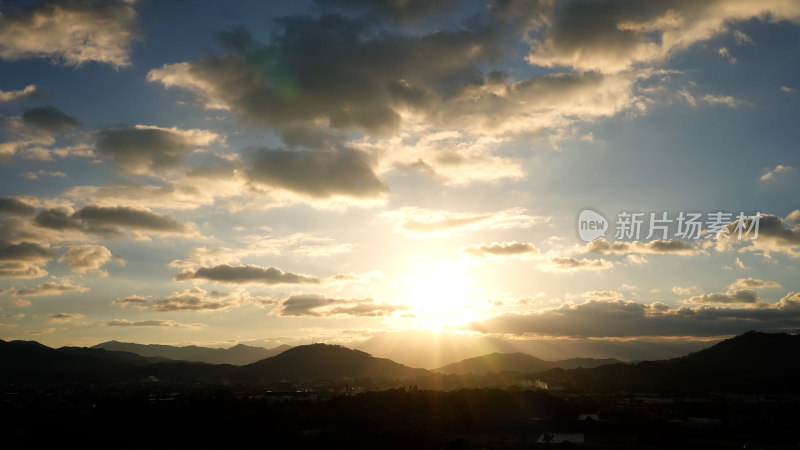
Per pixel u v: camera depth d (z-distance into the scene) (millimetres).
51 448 138875
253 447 133000
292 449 131000
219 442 137375
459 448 124562
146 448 134375
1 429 159125
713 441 145625
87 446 139375
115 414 166250
